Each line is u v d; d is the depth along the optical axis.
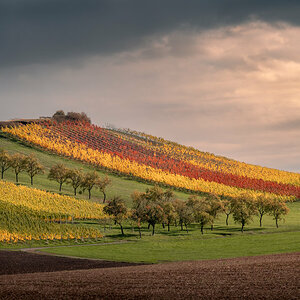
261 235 96.19
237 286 34.25
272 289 32.62
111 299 30.84
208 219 107.06
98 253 72.62
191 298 30.66
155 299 30.50
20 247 81.00
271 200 122.12
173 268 47.56
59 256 68.06
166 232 108.44
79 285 36.56
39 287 35.91
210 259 60.78
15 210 107.12
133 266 53.75
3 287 36.28
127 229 110.62
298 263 45.66
